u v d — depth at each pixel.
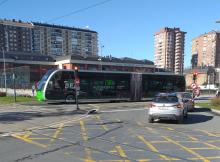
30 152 10.63
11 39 109.25
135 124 18.48
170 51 132.38
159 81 42.41
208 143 12.48
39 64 111.56
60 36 117.44
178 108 18.78
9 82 53.00
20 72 51.25
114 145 11.91
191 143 12.47
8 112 25.23
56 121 19.66
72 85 35.34
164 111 18.69
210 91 77.25
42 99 34.31
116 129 16.23
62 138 13.41
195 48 127.75
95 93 36.91
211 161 9.59
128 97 39.59
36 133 14.83
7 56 106.31
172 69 131.38
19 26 110.19
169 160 9.66
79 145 11.88
